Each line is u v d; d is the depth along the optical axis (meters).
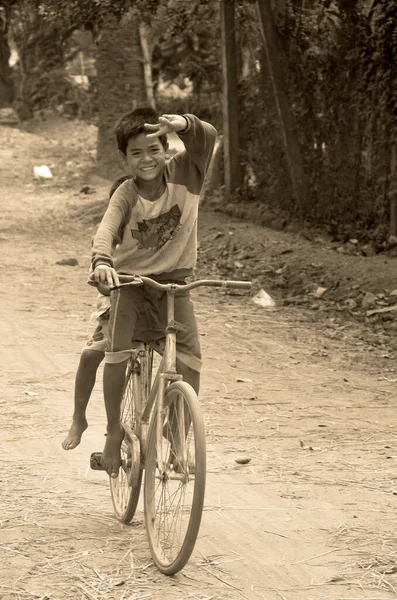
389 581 9.03
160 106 54.62
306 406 15.67
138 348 9.88
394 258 26.67
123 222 9.49
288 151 31.47
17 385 16.22
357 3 28.72
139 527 10.30
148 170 9.27
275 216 32.31
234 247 29.78
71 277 26.64
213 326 21.44
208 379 17.20
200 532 10.11
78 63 71.81
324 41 30.00
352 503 11.23
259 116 33.81
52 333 20.02
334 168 30.05
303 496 11.42
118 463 10.01
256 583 8.92
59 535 9.96
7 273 26.97
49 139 60.25
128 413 10.31
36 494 11.25
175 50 50.59
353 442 13.77
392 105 27.41
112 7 32.69
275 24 30.98
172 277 9.71
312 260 27.36
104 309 9.99
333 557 9.59
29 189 46.91
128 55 48.84
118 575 9.01
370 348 20.00
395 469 12.56
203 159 9.48
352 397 16.38
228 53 34.81
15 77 69.81
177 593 8.64
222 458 12.87
